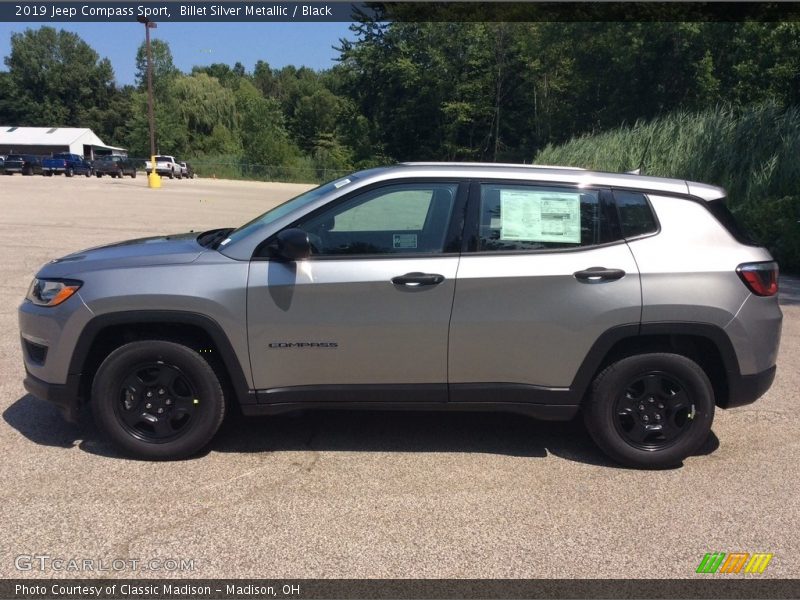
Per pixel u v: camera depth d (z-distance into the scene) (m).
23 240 13.32
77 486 3.81
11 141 76.75
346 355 4.03
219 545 3.28
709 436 4.75
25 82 98.50
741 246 4.16
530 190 4.11
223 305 3.94
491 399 4.14
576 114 36.59
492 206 4.09
